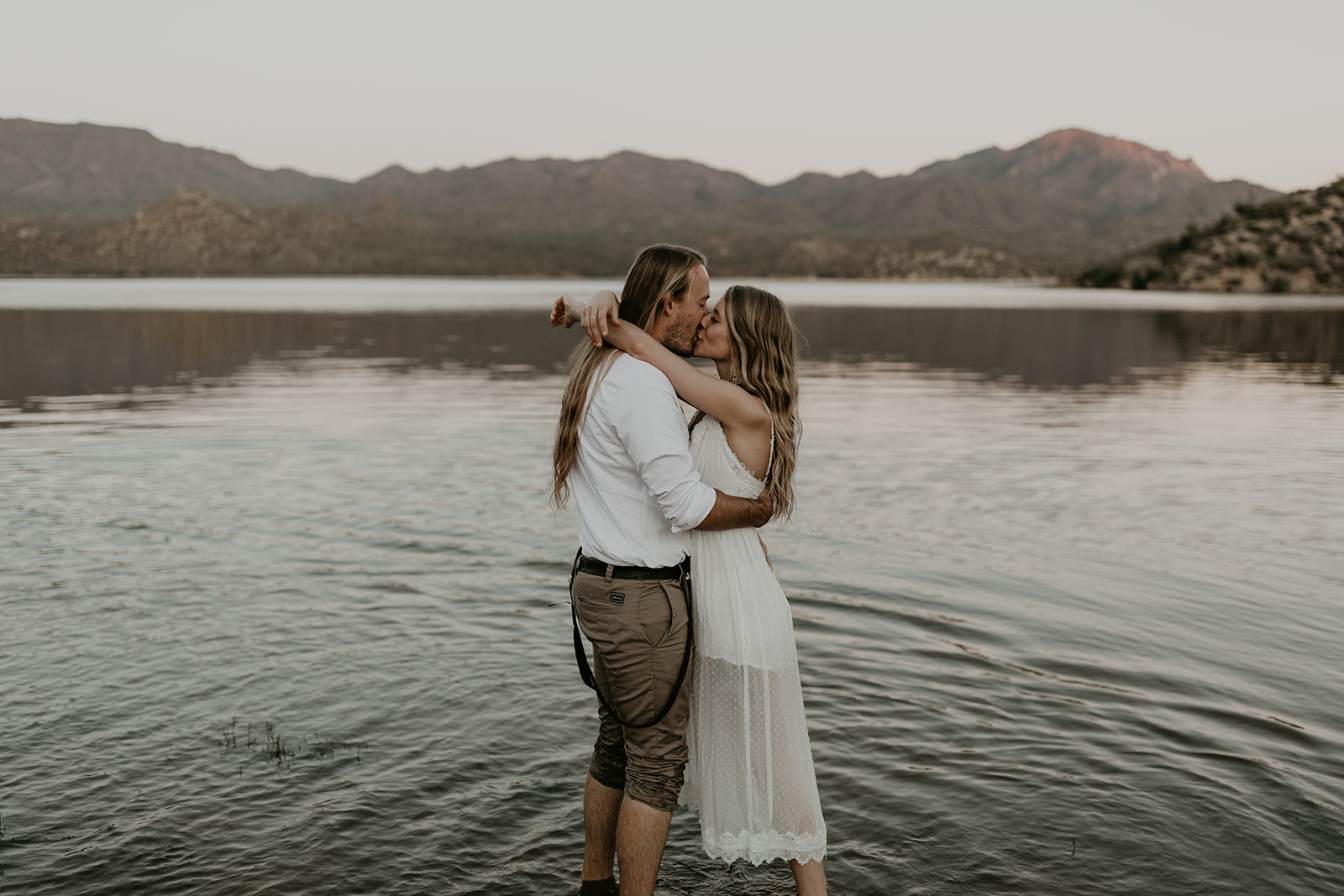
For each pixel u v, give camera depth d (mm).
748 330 2562
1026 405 14117
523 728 3678
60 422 12039
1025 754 3477
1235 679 4199
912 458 9789
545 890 2697
